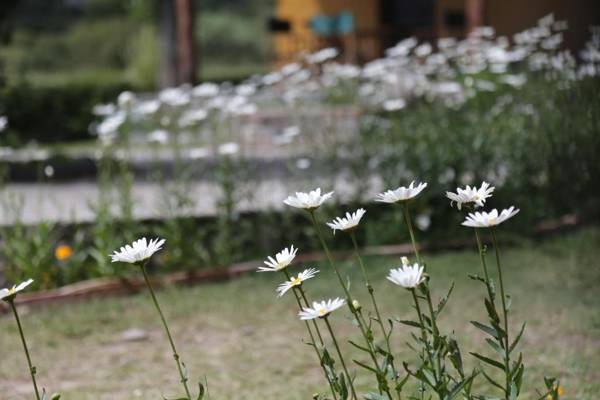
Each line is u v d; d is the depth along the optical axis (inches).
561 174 298.2
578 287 234.5
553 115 297.7
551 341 195.3
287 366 191.0
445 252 278.1
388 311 223.0
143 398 175.3
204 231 272.7
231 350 203.6
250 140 469.7
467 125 309.1
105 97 673.0
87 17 1478.8
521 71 362.0
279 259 98.7
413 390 160.6
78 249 263.0
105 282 253.0
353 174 296.7
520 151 294.8
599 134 288.2
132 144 414.0
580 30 358.6
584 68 288.5
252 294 245.8
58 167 393.1
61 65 1279.5
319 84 405.4
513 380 90.7
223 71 1162.6
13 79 576.1
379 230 284.4
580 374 173.2
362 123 308.0
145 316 231.0
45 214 308.0
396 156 292.7
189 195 328.8
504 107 321.7
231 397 173.3
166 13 785.6
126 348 208.2
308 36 893.8
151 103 313.4
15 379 190.4
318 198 97.7
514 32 681.6
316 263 270.7
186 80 740.0
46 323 227.6
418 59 425.7
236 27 1561.3
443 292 236.1
